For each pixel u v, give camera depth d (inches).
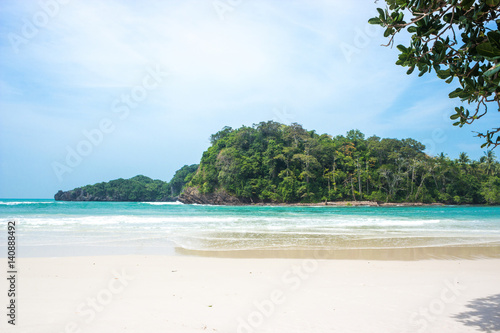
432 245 470.0
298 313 172.6
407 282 246.5
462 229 721.6
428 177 3440.0
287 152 3508.9
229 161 3538.4
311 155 3585.1
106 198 4881.9
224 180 3533.5
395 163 3563.0
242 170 3459.6
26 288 223.5
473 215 1417.3
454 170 3410.4
